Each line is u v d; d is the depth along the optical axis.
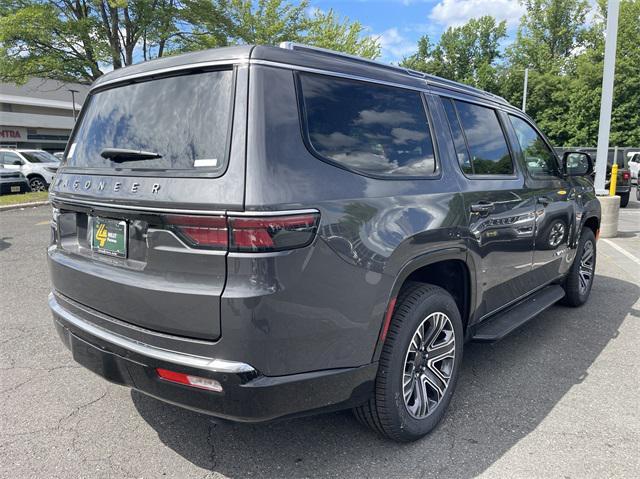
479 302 3.28
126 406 3.17
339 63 2.56
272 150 2.10
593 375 3.66
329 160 2.31
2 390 3.36
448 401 3.00
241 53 2.21
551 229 4.20
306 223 2.10
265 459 2.65
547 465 2.60
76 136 2.94
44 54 16.34
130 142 2.49
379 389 2.55
